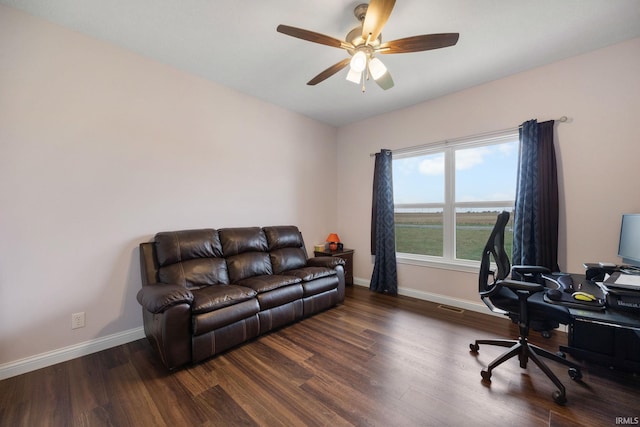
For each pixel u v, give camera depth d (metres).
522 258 2.64
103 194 2.27
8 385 1.76
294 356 2.13
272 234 3.31
